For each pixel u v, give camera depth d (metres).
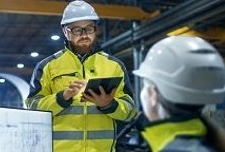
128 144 4.81
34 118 1.84
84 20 2.30
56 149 2.24
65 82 2.28
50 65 2.31
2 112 1.65
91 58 2.33
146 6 7.65
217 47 8.25
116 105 2.13
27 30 9.88
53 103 2.14
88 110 2.25
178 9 5.98
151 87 1.15
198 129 1.08
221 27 7.29
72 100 2.17
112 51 8.78
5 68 11.80
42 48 11.23
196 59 1.10
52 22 9.38
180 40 1.16
